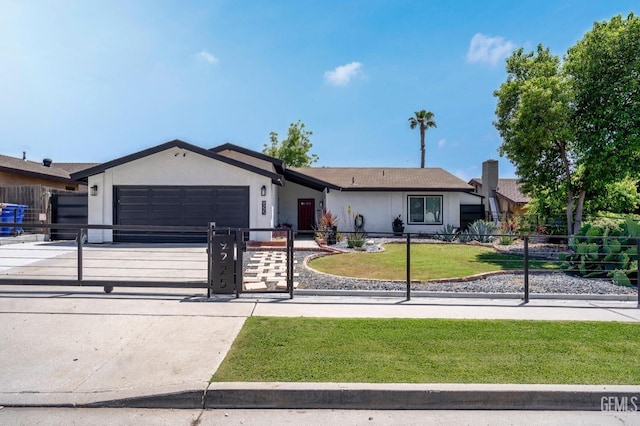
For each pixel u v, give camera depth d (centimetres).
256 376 376
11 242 1425
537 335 502
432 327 530
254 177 1522
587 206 1611
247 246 1468
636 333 513
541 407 353
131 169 1505
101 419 325
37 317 555
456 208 2167
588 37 1333
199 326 524
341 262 1172
